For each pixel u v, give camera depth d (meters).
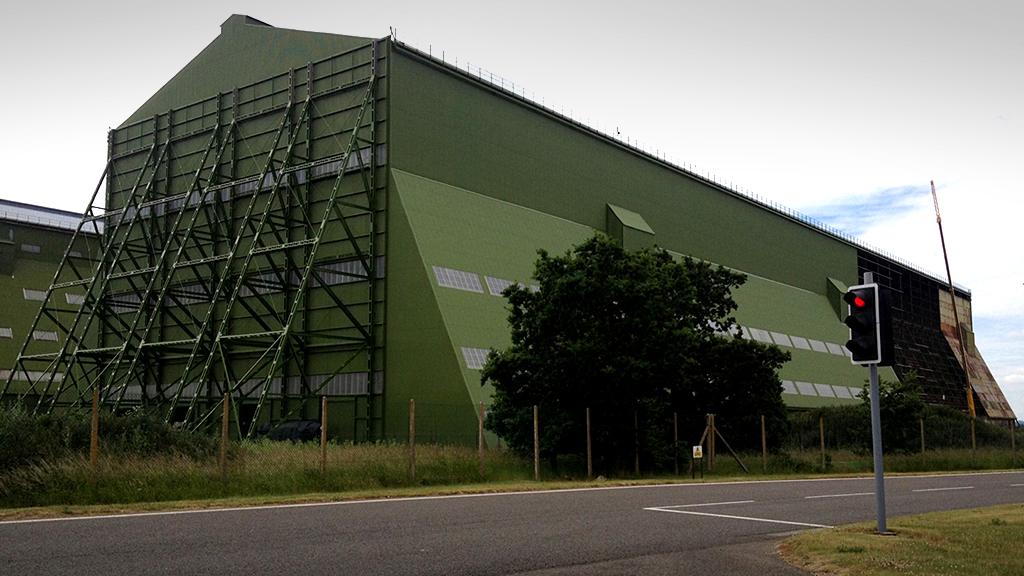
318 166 52.38
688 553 12.25
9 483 17.36
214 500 18.30
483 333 45.97
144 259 62.75
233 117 58.12
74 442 19.81
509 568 10.74
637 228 63.06
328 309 49.88
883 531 14.10
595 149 63.31
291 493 20.69
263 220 49.66
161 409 55.94
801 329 80.62
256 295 49.47
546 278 35.31
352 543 12.34
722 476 33.31
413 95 50.47
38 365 66.69
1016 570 10.52
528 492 22.25
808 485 27.38
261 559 10.88
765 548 12.85
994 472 39.78
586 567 10.95
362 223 49.19
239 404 47.28
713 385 42.19
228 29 60.19
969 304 129.12
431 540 12.82
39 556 10.91
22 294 70.12
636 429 33.75
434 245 47.31
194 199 59.47
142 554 11.12
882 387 53.78
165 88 63.75
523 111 57.50
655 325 34.50
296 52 55.31
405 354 45.69
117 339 62.19
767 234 84.19
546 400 33.56
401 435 44.88
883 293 14.23
